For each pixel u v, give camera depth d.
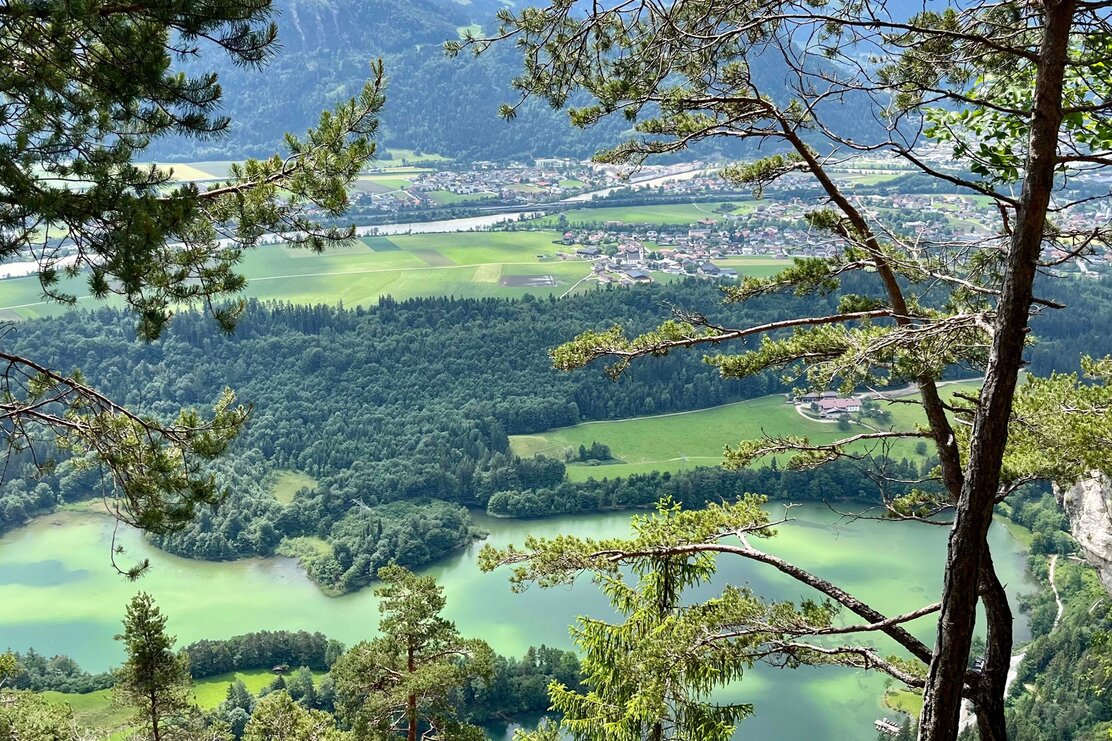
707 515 12.85
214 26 10.92
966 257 11.13
